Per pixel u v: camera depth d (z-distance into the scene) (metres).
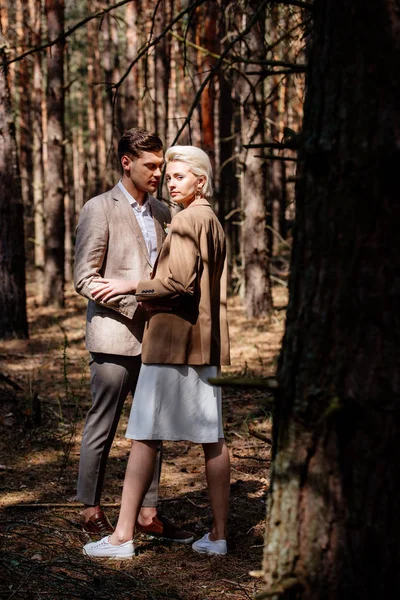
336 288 1.89
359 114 1.83
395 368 1.82
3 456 5.06
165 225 3.79
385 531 1.85
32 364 8.85
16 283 10.64
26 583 3.00
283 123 16.69
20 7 16.30
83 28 23.03
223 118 15.06
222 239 3.37
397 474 1.84
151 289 3.14
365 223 1.84
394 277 1.82
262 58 4.21
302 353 1.96
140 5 17.56
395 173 1.80
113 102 4.05
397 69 1.79
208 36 11.38
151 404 3.23
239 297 15.57
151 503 3.60
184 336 3.19
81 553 3.38
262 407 6.28
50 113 14.17
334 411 1.83
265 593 1.89
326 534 1.92
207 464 3.38
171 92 18.88
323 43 1.93
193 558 3.36
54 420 6.02
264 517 3.89
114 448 5.32
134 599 2.90
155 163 3.56
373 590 1.87
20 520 3.79
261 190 11.96
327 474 1.92
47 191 14.41
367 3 1.82
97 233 3.51
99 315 3.51
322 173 1.92
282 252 19.62
